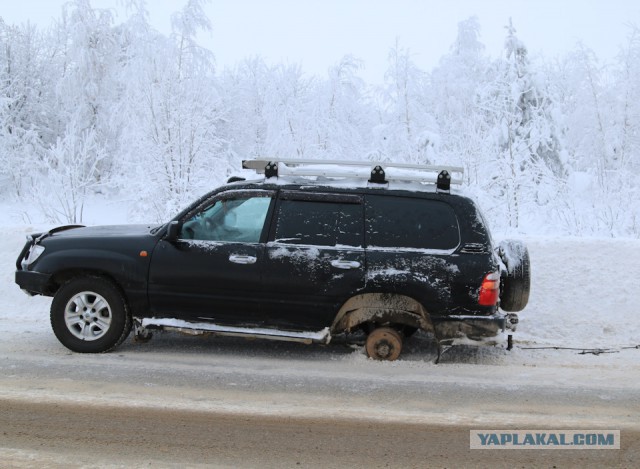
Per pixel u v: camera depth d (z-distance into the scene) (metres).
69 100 31.17
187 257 6.23
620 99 19.69
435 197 6.23
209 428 4.53
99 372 5.80
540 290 8.11
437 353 6.67
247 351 6.71
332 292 6.09
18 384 5.41
